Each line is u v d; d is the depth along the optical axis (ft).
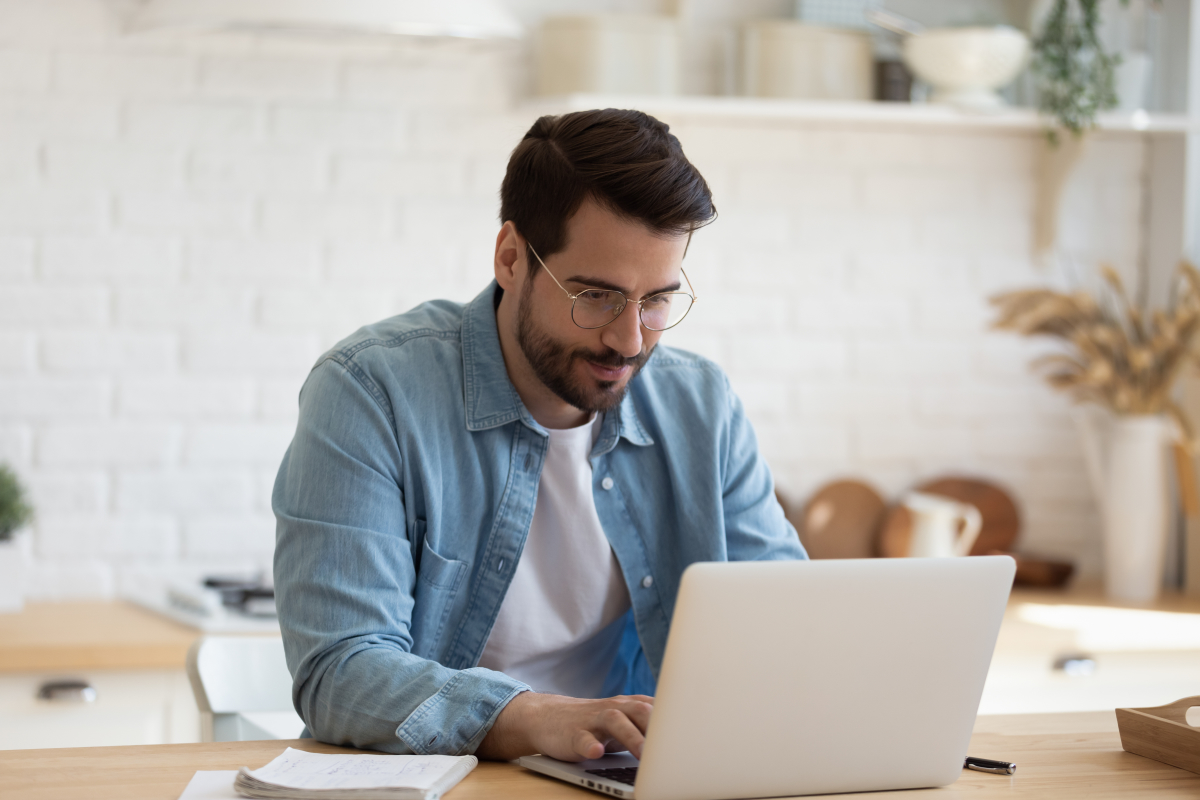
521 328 4.39
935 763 3.64
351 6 6.49
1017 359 9.70
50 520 8.29
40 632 7.22
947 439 9.61
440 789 3.36
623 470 4.88
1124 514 8.98
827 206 9.37
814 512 9.22
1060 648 8.01
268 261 8.54
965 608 3.55
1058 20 9.00
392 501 4.29
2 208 8.16
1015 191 9.65
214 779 3.45
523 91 8.84
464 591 4.56
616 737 3.46
